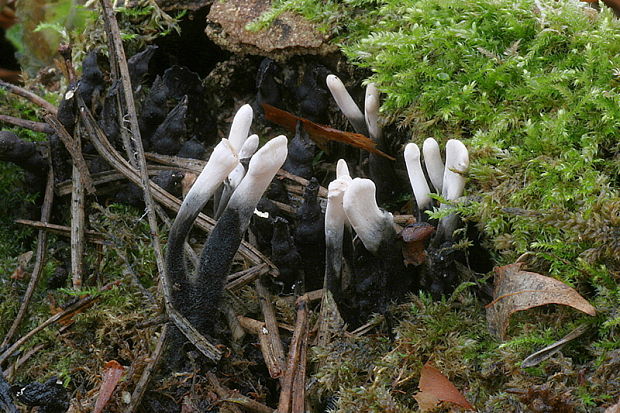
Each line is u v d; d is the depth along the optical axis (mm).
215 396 408
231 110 495
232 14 474
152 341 417
